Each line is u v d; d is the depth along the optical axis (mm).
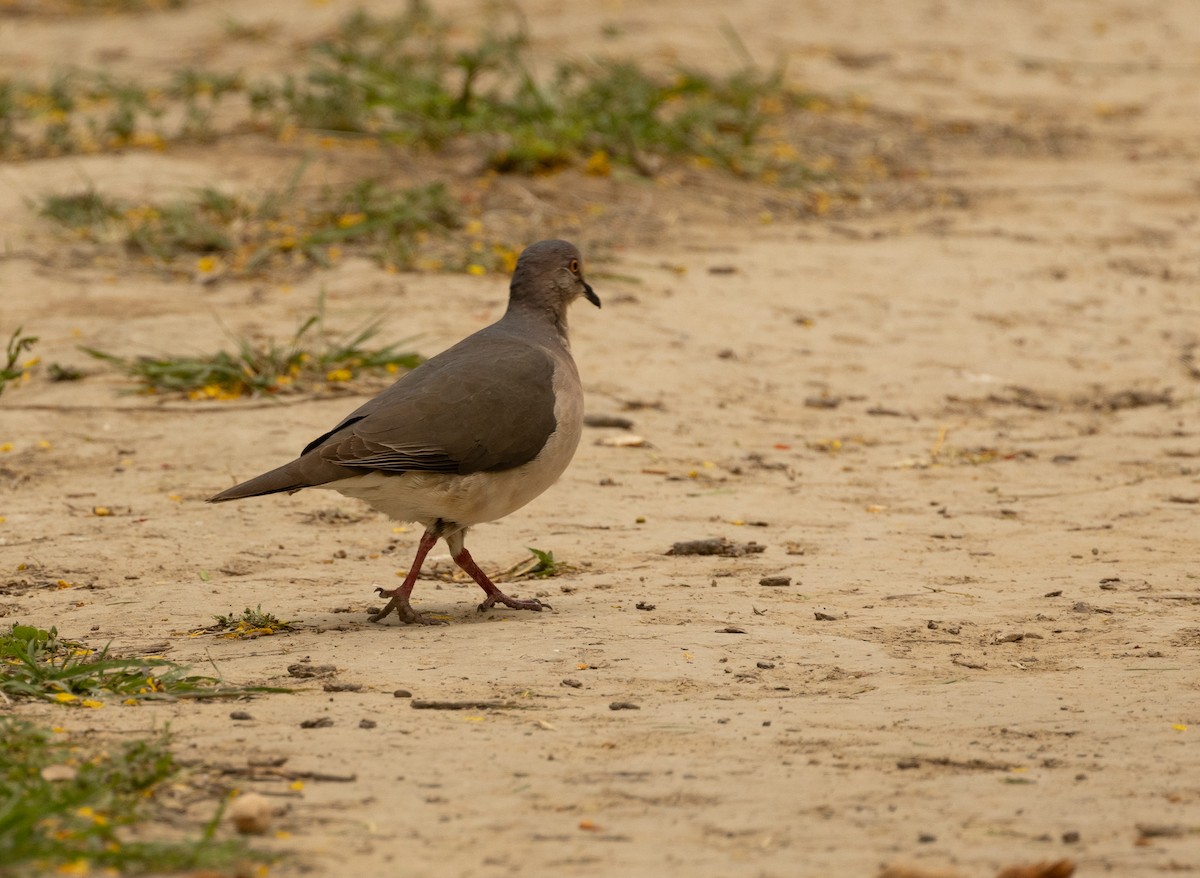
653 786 6902
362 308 17984
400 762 7160
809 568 11164
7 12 36688
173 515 12352
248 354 15688
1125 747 7484
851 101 29297
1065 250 21109
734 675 8656
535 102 24547
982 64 33000
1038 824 6520
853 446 14773
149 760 6977
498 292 18703
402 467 9477
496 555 11578
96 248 19812
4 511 12422
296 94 25203
